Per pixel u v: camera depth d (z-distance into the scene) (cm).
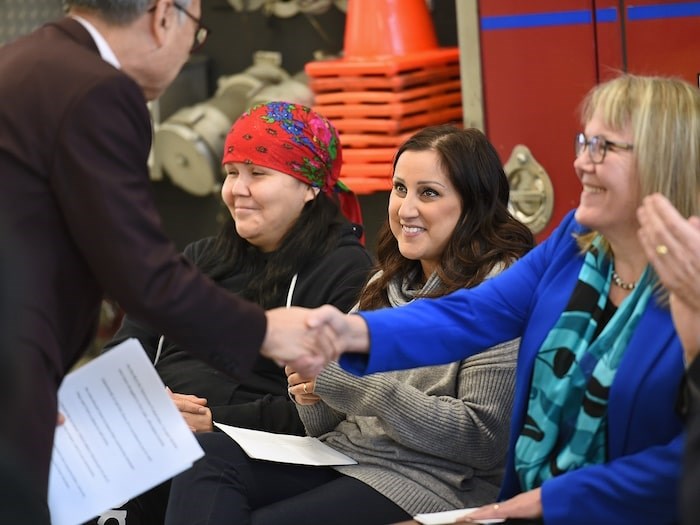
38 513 248
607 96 340
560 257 362
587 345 345
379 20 653
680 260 310
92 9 348
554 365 347
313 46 753
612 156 336
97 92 331
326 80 649
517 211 607
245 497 422
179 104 744
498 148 607
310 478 432
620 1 566
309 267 489
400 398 403
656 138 332
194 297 344
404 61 636
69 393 359
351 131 647
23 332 321
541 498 337
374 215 688
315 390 417
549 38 585
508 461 360
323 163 493
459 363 414
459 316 373
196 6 364
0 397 238
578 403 344
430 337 371
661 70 563
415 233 430
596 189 340
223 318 349
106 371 361
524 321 371
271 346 360
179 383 495
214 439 432
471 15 602
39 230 332
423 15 668
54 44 342
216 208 760
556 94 588
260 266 502
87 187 329
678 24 557
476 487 416
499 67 600
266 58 730
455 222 428
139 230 336
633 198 337
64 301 340
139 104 340
